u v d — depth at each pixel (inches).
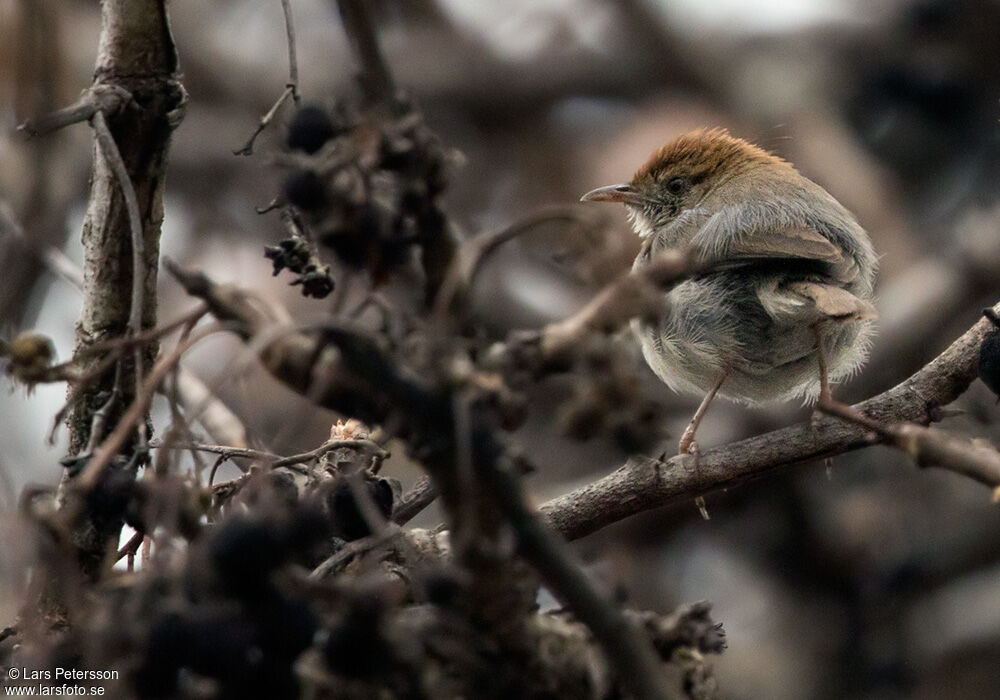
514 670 184.2
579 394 176.7
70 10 629.3
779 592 630.5
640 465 327.9
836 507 633.0
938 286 631.2
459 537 179.0
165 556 176.6
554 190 714.2
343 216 173.9
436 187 176.9
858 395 622.2
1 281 374.3
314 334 179.9
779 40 751.7
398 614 194.7
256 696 162.7
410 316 176.7
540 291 662.5
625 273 185.8
